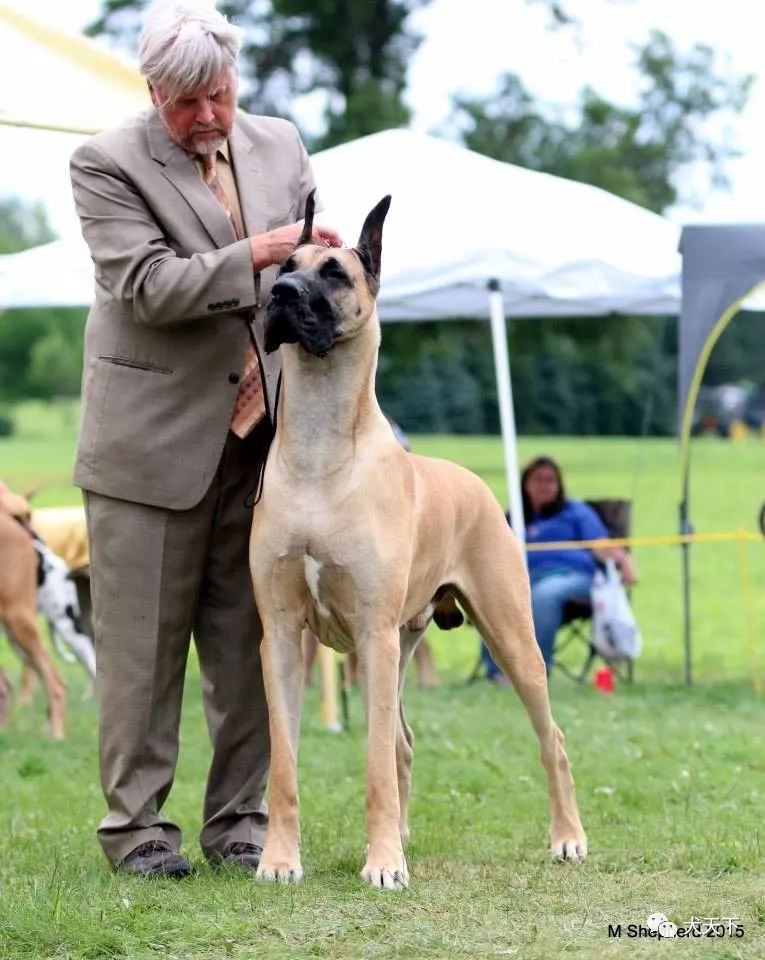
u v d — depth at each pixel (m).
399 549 4.98
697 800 6.92
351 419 4.92
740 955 4.05
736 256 10.69
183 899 4.73
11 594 9.67
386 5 39.16
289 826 5.05
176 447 5.25
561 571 11.95
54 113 8.20
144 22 5.09
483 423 55.78
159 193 5.17
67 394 77.62
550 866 5.35
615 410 56.81
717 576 20.61
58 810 7.03
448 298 13.90
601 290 11.09
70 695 12.13
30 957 4.13
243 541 5.49
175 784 7.84
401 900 4.68
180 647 5.44
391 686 4.98
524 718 10.02
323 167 11.65
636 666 13.09
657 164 46.19
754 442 58.12
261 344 5.36
